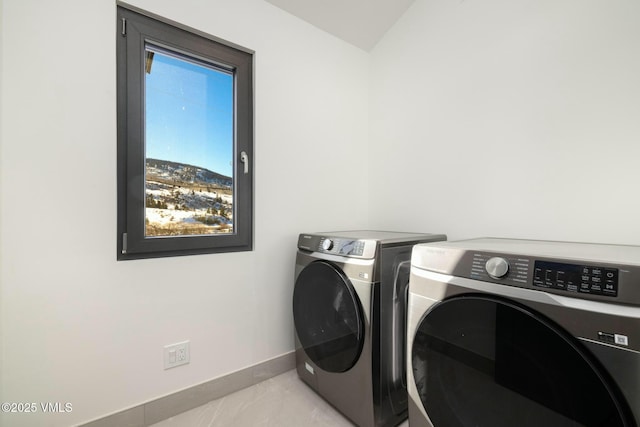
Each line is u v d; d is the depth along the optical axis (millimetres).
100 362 1228
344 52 2098
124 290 1282
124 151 1306
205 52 1526
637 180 1073
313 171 1929
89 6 1206
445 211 1724
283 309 1773
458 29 1647
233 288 1590
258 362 1672
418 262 1001
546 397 688
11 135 1065
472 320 824
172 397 1387
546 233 1302
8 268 1066
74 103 1174
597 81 1157
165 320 1382
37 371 1112
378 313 1203
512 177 1418
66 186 1159
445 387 896
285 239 1791
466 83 1611
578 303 641
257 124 1677
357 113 2180
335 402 1375
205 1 1490
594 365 613
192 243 1475
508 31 1430
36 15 1105
